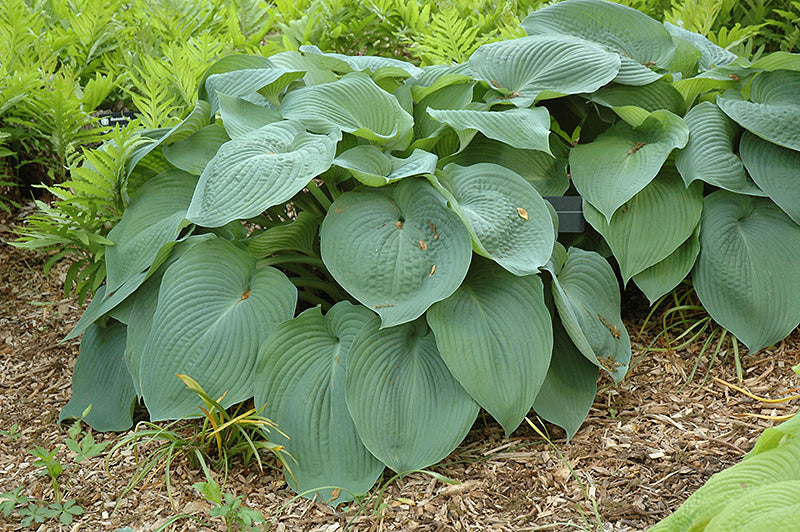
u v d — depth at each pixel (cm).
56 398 322
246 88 306
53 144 374
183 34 456
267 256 308
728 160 305
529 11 458
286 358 272
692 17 408
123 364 309
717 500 159
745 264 301
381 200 281
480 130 287
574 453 264
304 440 263
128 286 293
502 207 279
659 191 310
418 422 262
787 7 439
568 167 349
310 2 506
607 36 346
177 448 276
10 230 403
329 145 271
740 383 290
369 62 339
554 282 270
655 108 329
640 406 287
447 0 484
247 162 268
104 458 280
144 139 315
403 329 276
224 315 278
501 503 244
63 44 433
